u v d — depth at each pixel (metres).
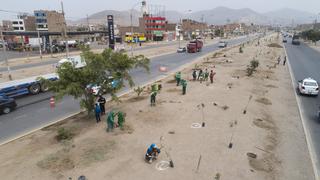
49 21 111.44
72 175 10.73
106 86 17.19
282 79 31.39
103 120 16.98
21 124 16.98
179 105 19.91
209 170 10.97
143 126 15.76
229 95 22.97
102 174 10.73
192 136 14.28
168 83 28.39
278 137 14.63
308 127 16.31
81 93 15.83
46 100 22.88
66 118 17.95
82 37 128.75
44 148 13.20
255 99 21.91
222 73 33.94
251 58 49.91
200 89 25.23
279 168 11.44
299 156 12.58
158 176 10.55
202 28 156.62
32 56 57.59
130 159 11.91
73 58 33.00
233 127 15.58
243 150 12.75
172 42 106.31
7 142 14.16
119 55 17.39
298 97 23.41
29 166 11.48
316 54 60.34
